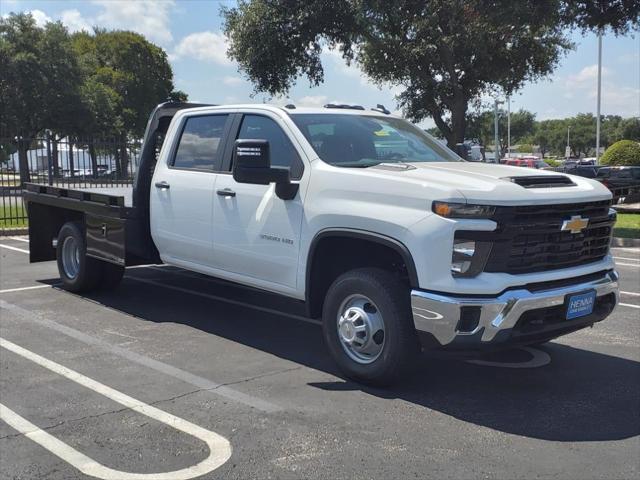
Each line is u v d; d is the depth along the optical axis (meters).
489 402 4.60
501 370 5.32
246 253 5.70
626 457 3.75
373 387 4.86
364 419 4.27
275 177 5.04
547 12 17.69
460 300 4.16
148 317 6.99
